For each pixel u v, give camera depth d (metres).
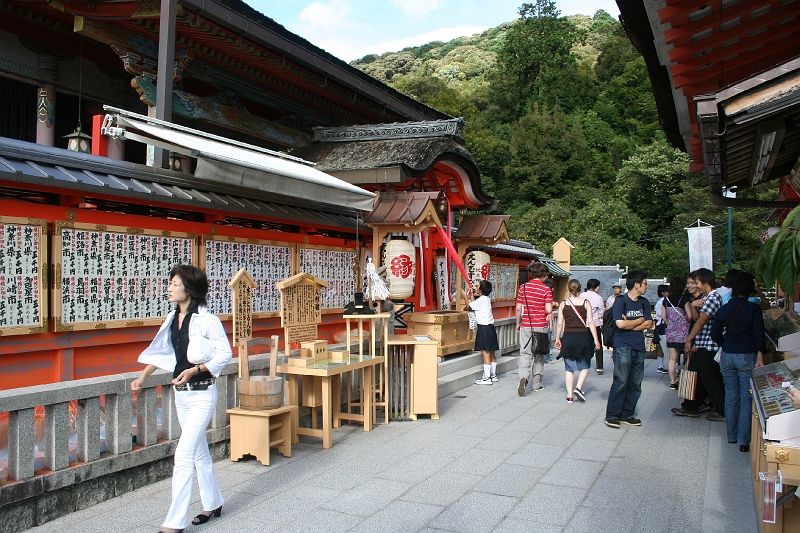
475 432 6.96
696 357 7.64
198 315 4.18
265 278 8.24
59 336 5.75
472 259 12.77
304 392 6.78
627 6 5.22
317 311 6.99
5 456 4.46
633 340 7.26
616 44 50.50
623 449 6.27
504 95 47.09
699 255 21.08
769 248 2.64
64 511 4.29
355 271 9.80
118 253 6.26
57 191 5.67
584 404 8.69
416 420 7.57
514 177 38.03
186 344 4.13
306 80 12.42
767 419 3.45
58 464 4.26
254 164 6.77
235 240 7.70
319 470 5.46
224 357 4.14
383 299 7.93
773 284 2.66
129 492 4.80
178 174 7.05
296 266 8.83
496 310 16.00
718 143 4.38
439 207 11.73
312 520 4.30
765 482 3.23
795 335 5.71
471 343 11.73
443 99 36.56
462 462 5.76
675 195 32.97
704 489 5.00
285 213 8.34
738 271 6.53
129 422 4.81
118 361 6.38
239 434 5.64
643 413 8.19
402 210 9.49
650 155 35.41
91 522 4.19
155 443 5.07
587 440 6.64
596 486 5.08
